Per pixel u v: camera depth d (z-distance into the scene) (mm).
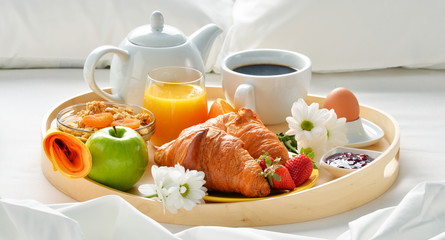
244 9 1699
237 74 1350
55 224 1029
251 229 1074
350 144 1312
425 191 1102
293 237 1065
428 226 1075
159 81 1300
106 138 1182
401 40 1637
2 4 1641
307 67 1369
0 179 1242
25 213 1035
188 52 1348
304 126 1277
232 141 1172
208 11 1712
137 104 1355
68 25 1654
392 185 1247
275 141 1221
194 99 1293
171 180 1133
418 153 1331
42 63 1681
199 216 1137
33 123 1429
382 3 1625
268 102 1354
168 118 1290
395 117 1463
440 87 1595
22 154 1318
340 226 1150
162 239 1040
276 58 1420
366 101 1531
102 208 1073
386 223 1071
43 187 1228
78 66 1699
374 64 1649
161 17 1353
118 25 1668
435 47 1638
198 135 1166
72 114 1295
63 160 1198
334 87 1601
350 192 1177
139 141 1195
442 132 1403
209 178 1169
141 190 1138
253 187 1151
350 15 1625
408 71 1680
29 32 1649
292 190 1180
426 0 1625
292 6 1643
